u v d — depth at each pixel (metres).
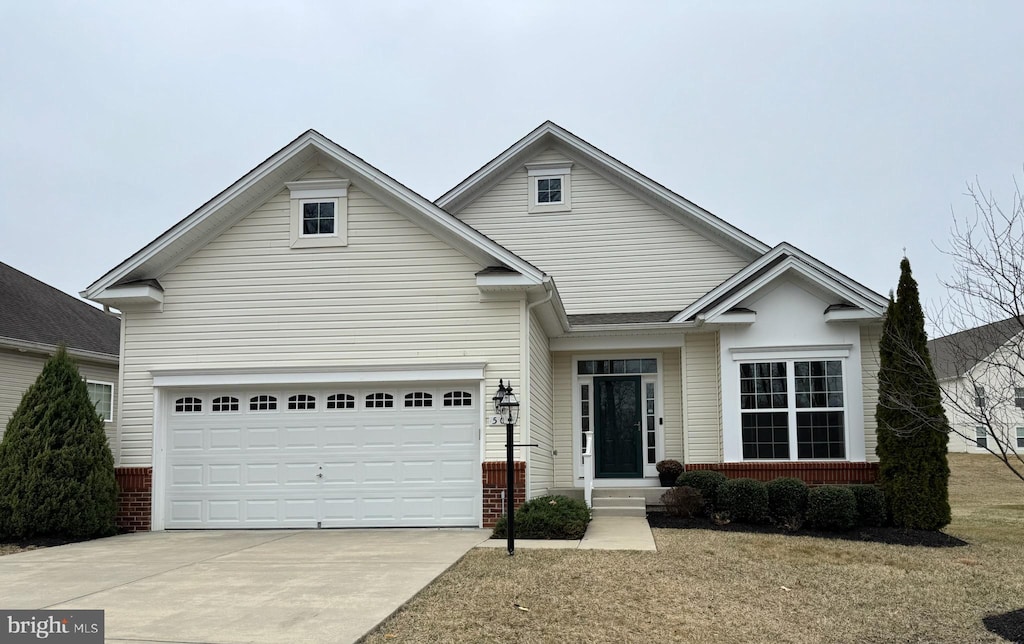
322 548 12.16
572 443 18.42
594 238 19.81
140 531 14.88
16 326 20.12
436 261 15.06
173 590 9.12
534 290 14.66
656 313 18.95
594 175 20.03
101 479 14.21
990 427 11.03
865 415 16.33
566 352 18.62
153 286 15.16
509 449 11.52
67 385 14.45
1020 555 12.22
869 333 16.55
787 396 16.22
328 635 7.19
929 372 13.47
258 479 15.08
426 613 8.16
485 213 20.25
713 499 15.10
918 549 12.61
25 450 13.70
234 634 7.22
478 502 14.58
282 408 15.23
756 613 8.67
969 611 8.97
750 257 19.22
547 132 19.89
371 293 15.12
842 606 9.09
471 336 14.80
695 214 19.19
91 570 10.53
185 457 15.24
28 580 9.88
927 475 14.04
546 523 12.86
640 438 18.30
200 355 15.25
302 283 15.28
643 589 9.34
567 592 9.09
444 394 14.95
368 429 15.02
